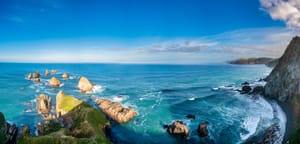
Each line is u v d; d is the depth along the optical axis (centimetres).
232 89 8238
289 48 6556
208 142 3559
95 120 3716
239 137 3678
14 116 4903
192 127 4181
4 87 8819
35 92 7794
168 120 4600
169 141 3631
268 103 5750
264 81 9812
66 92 7919
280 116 4531
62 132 3136
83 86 8112
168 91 8288
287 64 6088
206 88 8919
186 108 5628
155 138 3741
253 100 6259
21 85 9438
